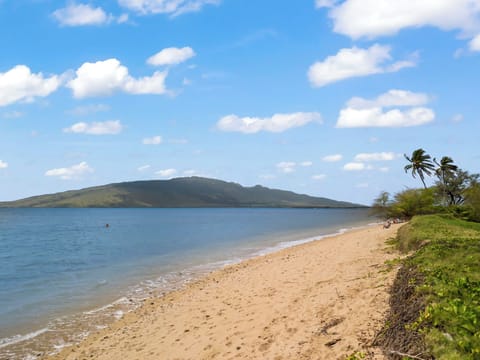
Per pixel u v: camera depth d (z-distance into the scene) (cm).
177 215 16362
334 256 1941
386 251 1777
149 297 1727
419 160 5409
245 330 1005
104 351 1079
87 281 2155
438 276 870
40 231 7062
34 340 1216
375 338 690
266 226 7731
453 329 581
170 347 1019
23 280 2259
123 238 5222
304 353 754
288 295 1248
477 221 3697
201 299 1517
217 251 3419
